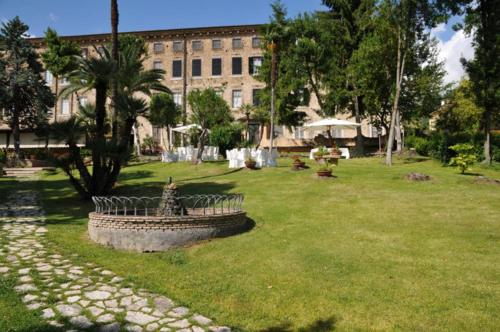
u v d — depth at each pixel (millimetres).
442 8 21188
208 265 7430
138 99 15680
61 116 46844
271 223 10055
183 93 46188
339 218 10172
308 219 10227
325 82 33250
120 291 6219
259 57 45438
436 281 6184
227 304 5785
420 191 13172
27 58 35812
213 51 46344
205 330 4992
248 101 45188
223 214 9125
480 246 7598
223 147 31047
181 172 21484
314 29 31828
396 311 5367
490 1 21625
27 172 28859
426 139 28953
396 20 21984
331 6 34031
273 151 21781
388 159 21922
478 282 6086
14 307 5434
